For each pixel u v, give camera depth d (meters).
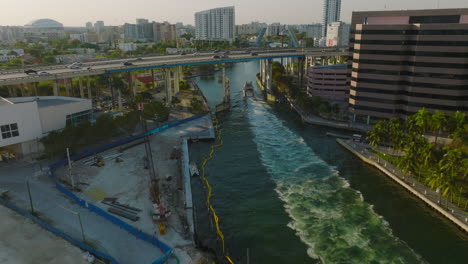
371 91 167.88
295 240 88.81
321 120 185.12
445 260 80.44
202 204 106.25
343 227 93.62
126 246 80.38
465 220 89.56
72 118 146.88
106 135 144.62
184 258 77.25
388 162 128.50
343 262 80.56
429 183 99.81
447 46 143.75
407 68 157.62
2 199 99.56
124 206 98.50
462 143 126.00
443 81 148.50
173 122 180.88
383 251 83.75
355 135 152.25
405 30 152.25
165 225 89.94
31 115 129.00
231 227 94.88
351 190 113.38
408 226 93.19
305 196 110.62
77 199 99.56
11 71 192.88
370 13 186.12
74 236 83.88
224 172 129.88
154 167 126.38
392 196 108.38
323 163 135.38
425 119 130.88
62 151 129.12
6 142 123.00
